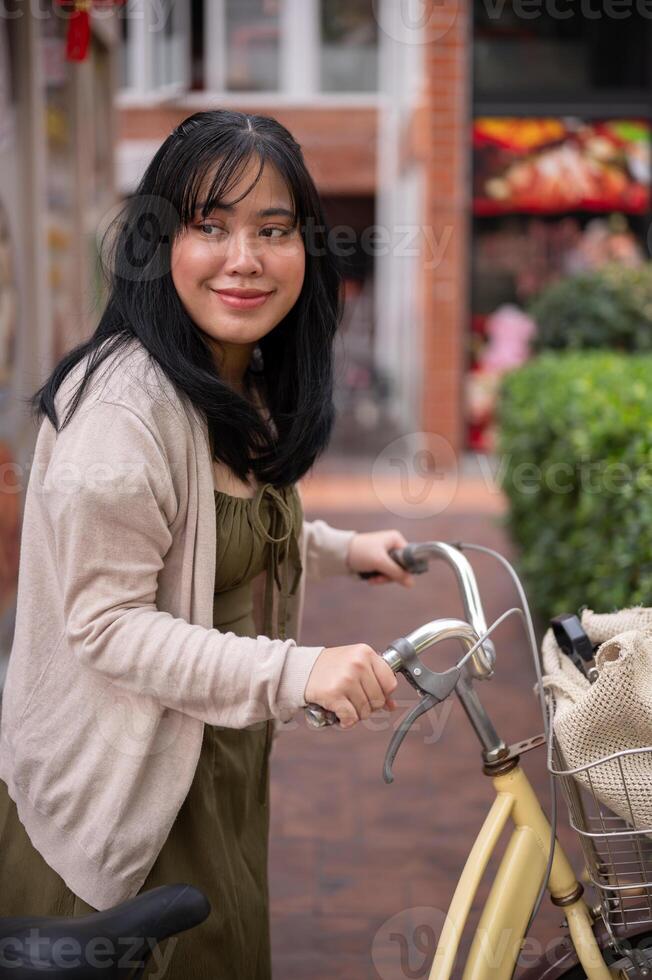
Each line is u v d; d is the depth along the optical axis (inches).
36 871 58.7
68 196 208.8
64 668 58.1
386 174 448.5
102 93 249.9
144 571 55.3
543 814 62.0
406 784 141.2
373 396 492.7
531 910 60.0
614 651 56.6
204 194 58.8
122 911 50.0
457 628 57.6
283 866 119.0
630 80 380.2
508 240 387.2
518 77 380.2
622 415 151.5
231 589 64.6
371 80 456.1
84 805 57.4
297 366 66.9
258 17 450.0
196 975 61.2
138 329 58.7
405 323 436.5
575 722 54.3
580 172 384.2
